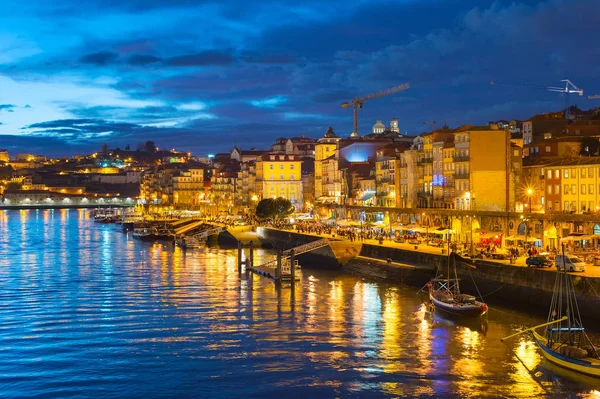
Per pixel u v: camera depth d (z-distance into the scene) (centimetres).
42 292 10662
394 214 16512
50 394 5972
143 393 5984
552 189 13288
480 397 5791
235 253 17312
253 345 7356
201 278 12262
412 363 6675
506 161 14812
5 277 12456
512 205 14750
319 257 14100
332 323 8325
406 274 11119
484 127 15375
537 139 17912
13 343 7462
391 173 18825
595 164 12319
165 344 7419
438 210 14325
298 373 6438
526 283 8706
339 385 6116
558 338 6944
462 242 12781
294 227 18938
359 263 12769
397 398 5803
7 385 6181
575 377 6225
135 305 9525
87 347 7306
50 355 7025
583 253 9462
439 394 5872
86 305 9531
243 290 10800
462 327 7988
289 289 10875
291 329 8044
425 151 16988
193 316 8775
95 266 14325
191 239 19575
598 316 7588
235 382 6222
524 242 11481
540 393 5841
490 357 6806
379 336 7662
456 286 9675
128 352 7125
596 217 10462
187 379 6309
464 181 15012
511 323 8069
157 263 14900
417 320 8400
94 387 6128
